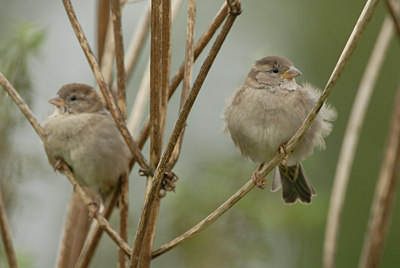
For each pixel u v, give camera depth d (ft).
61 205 40.01
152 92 22.68
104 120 33.81
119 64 25.20
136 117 27.73
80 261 25.17
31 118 25.13
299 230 34.76
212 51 19.10
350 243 44.98
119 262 24.47
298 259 35.09
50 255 39.09
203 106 47.21
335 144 48.42
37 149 32.17
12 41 31.78
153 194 20.93
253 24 51.39
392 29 29.07
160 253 23.22
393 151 27.22
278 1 52.34
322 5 52.29
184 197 35.83
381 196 27.30
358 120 28.71
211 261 34.86
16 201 31.04
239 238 34.99
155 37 22.21
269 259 34.68
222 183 35.91
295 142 21.90
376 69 29.04
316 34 51.60
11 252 23.99
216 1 51.60
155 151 23.20
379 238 27.17
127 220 26.40
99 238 24.95
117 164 33.40
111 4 25.04
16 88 31.58
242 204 34.94
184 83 23.76
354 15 51.80
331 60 51.03
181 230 35.88
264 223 34.40
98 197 33.94
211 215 22.40
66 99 34.32
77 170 33.55
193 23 24.11
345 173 28.17
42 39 32.35
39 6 47.78
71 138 33.04
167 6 23.22
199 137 45.85
